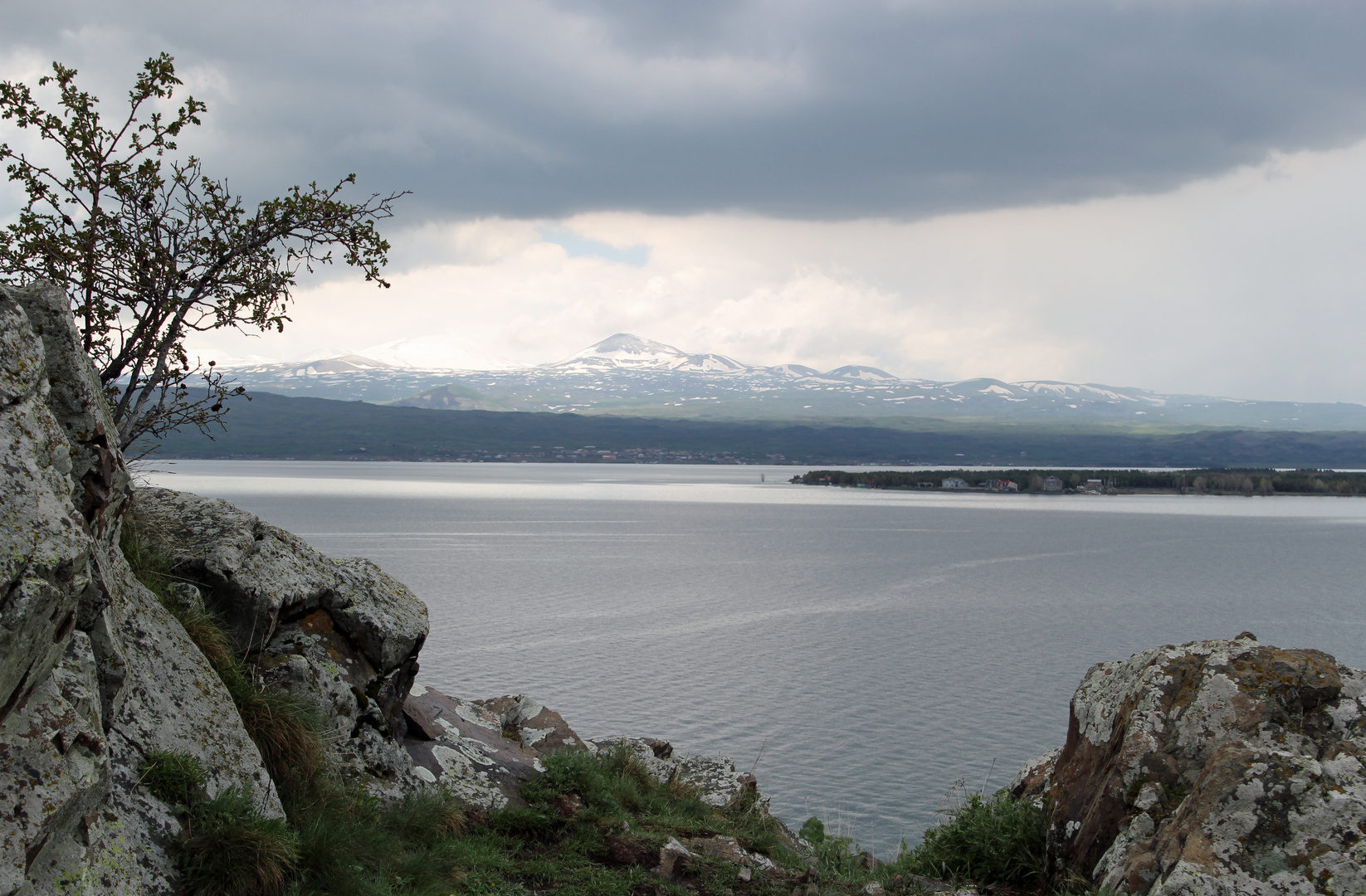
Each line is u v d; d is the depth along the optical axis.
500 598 101.38
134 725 6.88
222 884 6.52
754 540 180.75
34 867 5.09
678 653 75.75
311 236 11.78
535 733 12.78
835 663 74.50
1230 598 117.31
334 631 10.16
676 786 12.59
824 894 9.20
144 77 10.95
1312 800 7.32
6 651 4.76
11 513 5.09
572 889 8.49
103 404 7.63
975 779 46.66
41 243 10.34
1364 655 83.06
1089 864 8.74
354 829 8.05
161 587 8.84
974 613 102.38
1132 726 8.98
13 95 10.41
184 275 11.02
